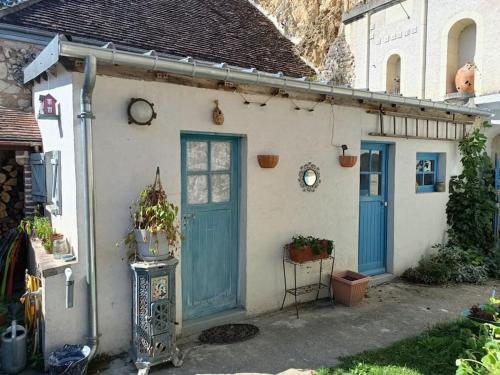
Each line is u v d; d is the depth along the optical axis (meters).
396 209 6.47
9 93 6.04
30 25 5.41
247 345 4.08
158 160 4.00
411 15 9.09
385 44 9.80
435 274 6.23
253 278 4.84
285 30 10.99
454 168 7.36
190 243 4.48
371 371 3.47
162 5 8.13
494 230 7.50
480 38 7.70
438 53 8.52
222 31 8.49
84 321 3.63
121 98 3.74
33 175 5.30
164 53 6.05
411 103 5.92
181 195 4.39
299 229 5.23
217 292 4.74
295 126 5.11
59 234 4.09
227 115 4.48
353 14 10.57
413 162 6.68
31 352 3.71
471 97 7.74
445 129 7.08
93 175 3.59
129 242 3.68
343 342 4.15
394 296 5.64
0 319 4.22
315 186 5.36
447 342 3.99
